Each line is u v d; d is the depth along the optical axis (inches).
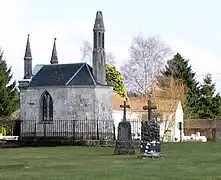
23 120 2050.9
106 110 1995.6
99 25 2031.3
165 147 1446.9
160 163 860.0
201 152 1185.4
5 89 2785.4
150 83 3083.2
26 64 2139.5
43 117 2028.8
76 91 1987.0
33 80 2076.8
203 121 3486.7
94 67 2018.9
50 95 2022.6
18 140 1924.2
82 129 1955.0
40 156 1114.7
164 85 3321.9
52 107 2015.3
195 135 3282.5
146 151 1018.7
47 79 2052.2
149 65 3080.7
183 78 3890.3
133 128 2249.0
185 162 877.8
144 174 677.9
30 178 645.3
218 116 3850.9
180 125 3110.2
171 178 629.3
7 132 2516.0
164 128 2942.9
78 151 1350.9
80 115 1977.1
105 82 2027.6
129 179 621.6
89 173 695.1
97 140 1838.1
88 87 1975.9
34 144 1909.4
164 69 3713.1
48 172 721.0
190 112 3693.4
